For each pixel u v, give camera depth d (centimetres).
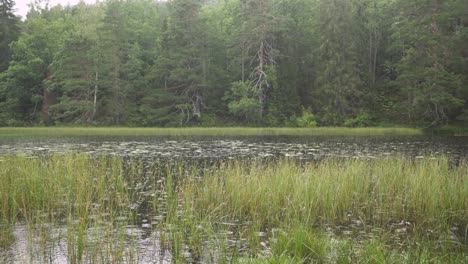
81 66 5078
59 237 720
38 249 671
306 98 5506
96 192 1068
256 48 5291
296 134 3822
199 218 831
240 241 713
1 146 2327
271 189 966
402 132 3984
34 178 1012
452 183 988
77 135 3653
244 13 5169
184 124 5041
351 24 4953
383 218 882
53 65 5278
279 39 5431
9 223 821
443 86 4019
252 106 4778
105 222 776
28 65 5322
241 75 5394
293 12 5822
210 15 6331
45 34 5847
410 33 4181
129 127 4906
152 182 1233
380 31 5603
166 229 759
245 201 921
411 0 4184
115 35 5081
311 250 622
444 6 4097
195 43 5141
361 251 605
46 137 3341
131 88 5094
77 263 616
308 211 856
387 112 4938
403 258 595
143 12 7419
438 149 2230
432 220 857
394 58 5531
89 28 5856
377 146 2423
